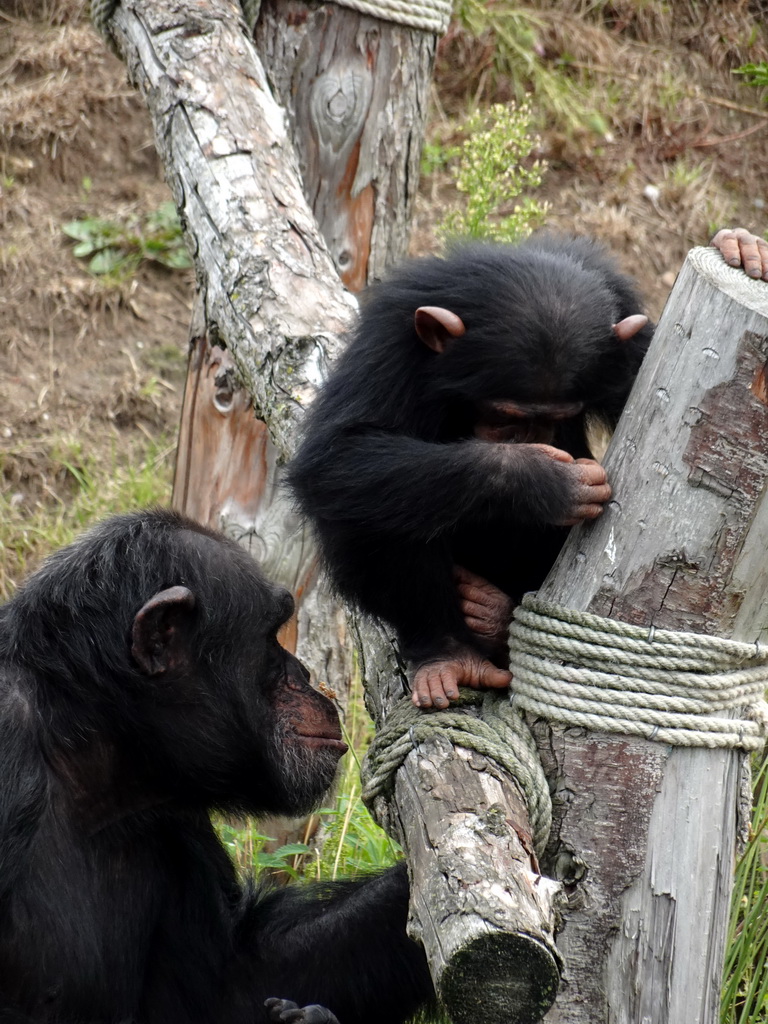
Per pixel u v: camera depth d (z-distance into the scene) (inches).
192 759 165.2
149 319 443.8
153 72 249.6
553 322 179.5
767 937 201.6
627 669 138.4
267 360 207.9
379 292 200.8
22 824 147.2
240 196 226.5
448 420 188.2
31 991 150.8
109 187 473.7
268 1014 173.0
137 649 156.6
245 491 277.1
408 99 284.4
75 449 401.4
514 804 133.4
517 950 112.5
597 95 529.3
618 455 143.9
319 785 170.6
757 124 535.2
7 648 163.0
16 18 502.9
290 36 273.3
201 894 176.9
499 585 187.9
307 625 278.8
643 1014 137.6
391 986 173.5
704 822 138.1
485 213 324.2
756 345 131.8
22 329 430.3
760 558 136.3
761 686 141.3
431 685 155.8
